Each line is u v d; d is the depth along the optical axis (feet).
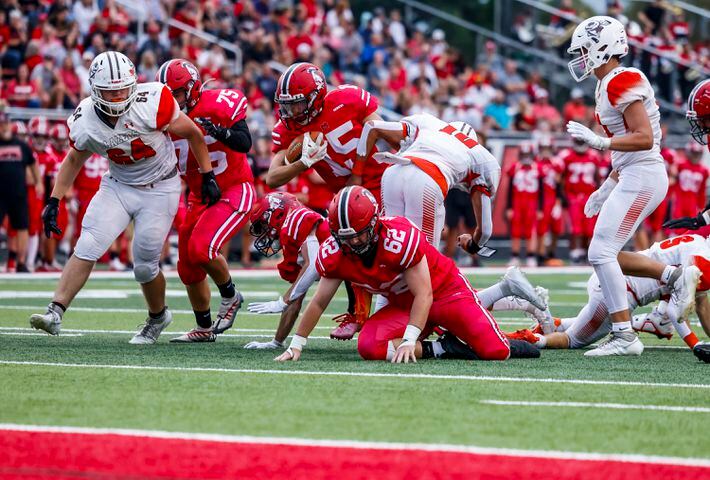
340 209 61.46
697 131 73.41
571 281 147.33
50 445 43.16
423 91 212.43
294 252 73.36
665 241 75.61
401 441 43.68
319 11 220.84
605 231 71.41
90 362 65.62
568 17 230.27
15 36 176.04
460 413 49.11
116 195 73.51
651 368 65.21
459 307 67.46
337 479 38.88
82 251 72.95
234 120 74.38
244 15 212.02
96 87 68.03
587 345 76.74
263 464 40.57
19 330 85.46
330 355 70.28
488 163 74.13
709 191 191.93
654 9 232.73
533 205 179.73
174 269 162.61
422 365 64.75
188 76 73.61
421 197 71.61
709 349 67.72
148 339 77.46
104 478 39.17
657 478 39.01
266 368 63.10
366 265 64.75
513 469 39.91
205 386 56.08
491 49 233.14
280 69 204.74
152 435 44.57
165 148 73.10
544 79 229.45
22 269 154.10
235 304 80.23
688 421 48.08
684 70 225.76
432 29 236.43
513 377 60.23
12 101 171.42
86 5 189.37
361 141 75.00
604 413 49.60
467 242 77.56
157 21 191.52
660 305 77.41
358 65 218.59
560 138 197.57
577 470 39.86
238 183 77.05
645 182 71.00
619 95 69.41
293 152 75.61
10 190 150.00
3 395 53.16
